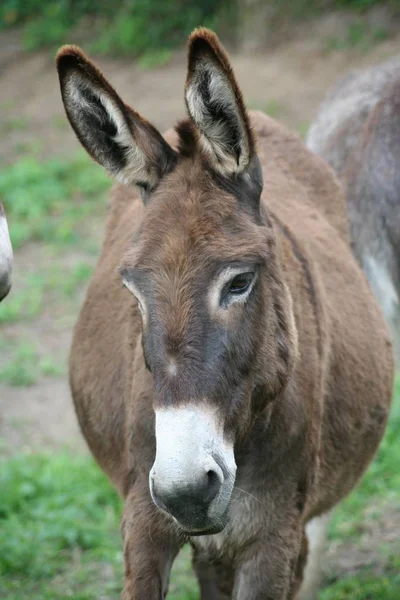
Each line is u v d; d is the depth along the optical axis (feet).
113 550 50.60
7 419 66.18
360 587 46.68
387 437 59.11
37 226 96.07
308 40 128.88
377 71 62.80
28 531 51.72
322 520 42.29
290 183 43.37
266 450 32.40
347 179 55.67
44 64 140.36
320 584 44.42
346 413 38.37
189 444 26.91
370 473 56.13
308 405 33.81
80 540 51.55
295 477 33.45
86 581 48.32
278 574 32.78
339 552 50.55
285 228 36.91
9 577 48.65
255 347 29.32
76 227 97.25
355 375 38.93
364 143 55.31
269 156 43.98
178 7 142.31
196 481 26.73
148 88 126.00
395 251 53.11
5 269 32.24
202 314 27.91
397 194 53.01
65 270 88.69
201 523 27.89
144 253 28.68
